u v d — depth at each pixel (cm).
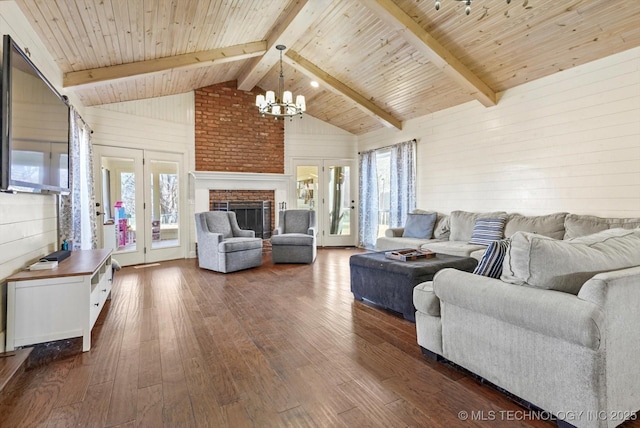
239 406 172
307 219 611
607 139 353
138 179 557
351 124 722
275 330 273
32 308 225
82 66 379
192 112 623
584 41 342
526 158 429
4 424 158
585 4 302
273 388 188
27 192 257
